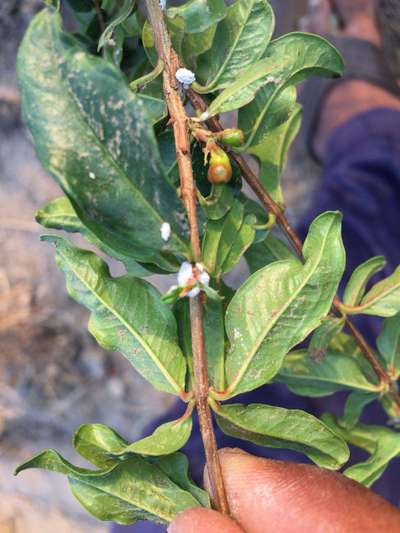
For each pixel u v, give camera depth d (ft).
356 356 0.53
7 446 1.36
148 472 0.39
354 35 1.42
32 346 1.41
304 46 0.40
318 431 0.39
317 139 1.40
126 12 0.38
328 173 1.22
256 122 0.41
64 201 0.39
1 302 1.44
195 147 0.37
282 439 0.39
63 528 1.31
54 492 1.33
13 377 1.40
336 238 0.39
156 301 0.39
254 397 1.01
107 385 1.39
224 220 0.38
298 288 0.39
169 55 0.36
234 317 0.38
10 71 1.40
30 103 0.29
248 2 0.39
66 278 0.39
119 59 0.44
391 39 1.45
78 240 1.40
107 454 0.38
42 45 0.29
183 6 0.38
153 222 0.32
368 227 1.12
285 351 0.38
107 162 0.30
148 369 0.38
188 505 0.39
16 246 1.46
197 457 0.92
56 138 0.30
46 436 1.37
